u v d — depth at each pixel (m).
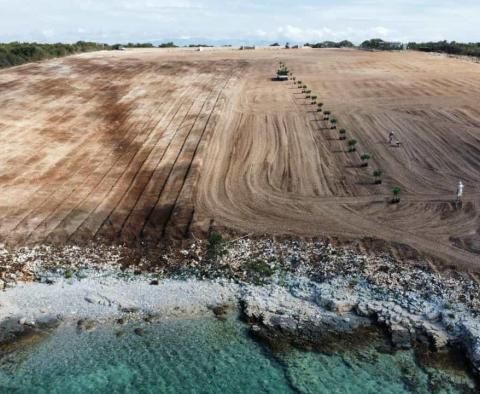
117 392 16.16
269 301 20.00
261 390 16.14
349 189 29.05
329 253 22.89
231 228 25.20
